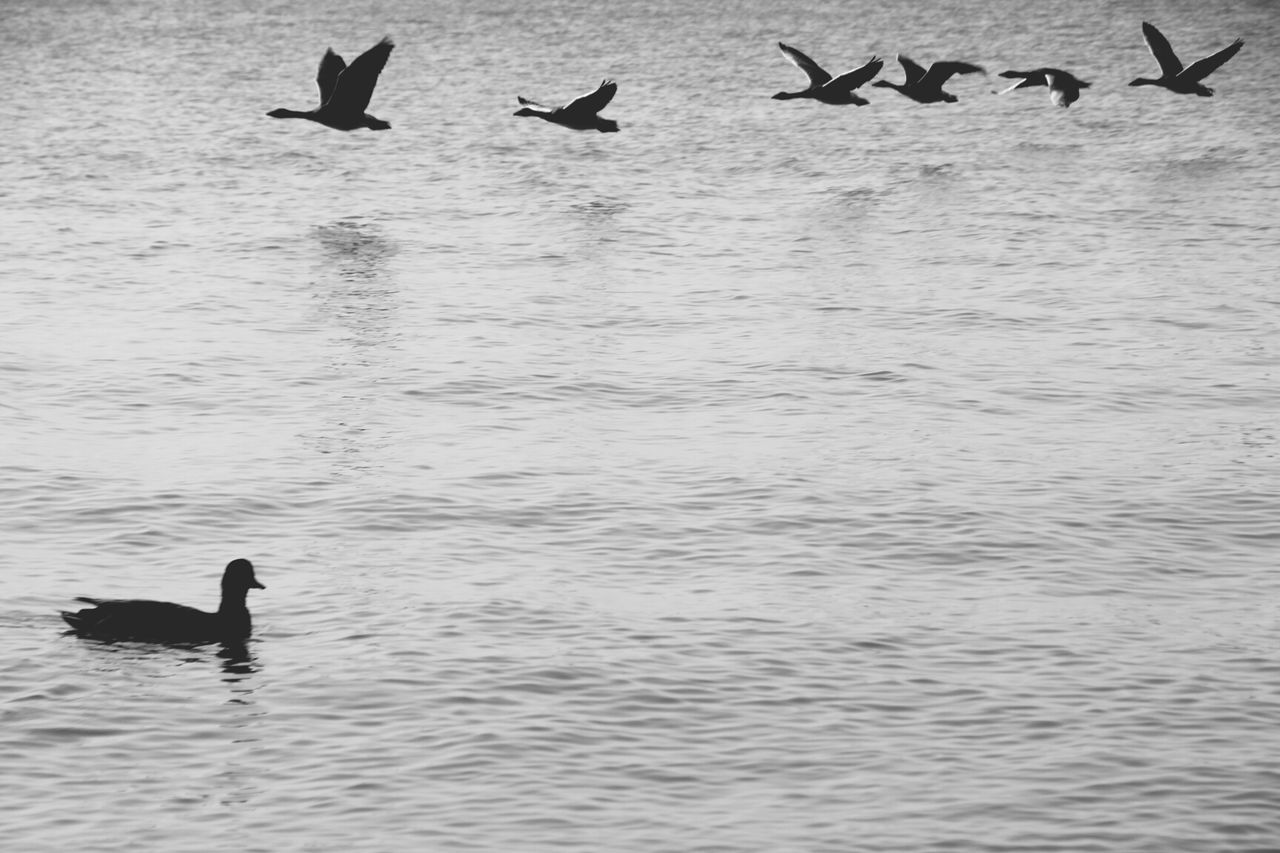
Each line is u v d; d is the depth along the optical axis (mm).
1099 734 20484
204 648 22641
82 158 69312
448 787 19141
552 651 22625
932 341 40406
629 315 43094
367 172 66938
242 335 40812
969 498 29188
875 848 18000
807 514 28328
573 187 63281
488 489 29641
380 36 121312
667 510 28562
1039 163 68500
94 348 39312
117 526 27703
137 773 19438
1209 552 26906
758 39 118188
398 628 23391
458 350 39469
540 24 129250
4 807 18688
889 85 35812
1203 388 36406
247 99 88625
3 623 23500
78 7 147125
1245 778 19422
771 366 38094
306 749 19984
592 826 18375
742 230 55031
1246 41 113562
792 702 21266
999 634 23469
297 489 29578
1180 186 62719
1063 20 128375
